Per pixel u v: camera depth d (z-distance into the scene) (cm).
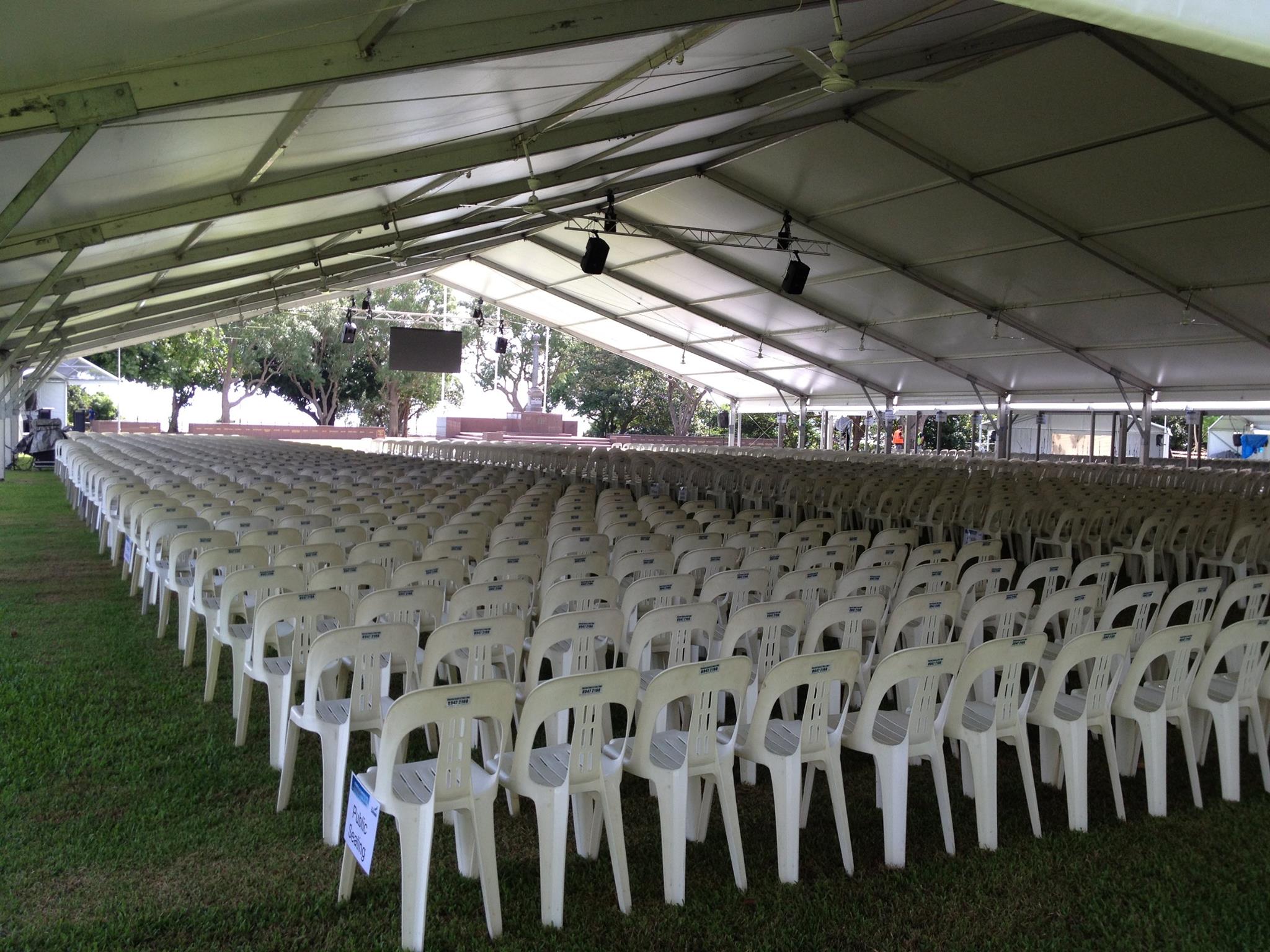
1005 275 1888
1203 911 315
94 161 588
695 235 2133
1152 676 502
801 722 350
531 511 781
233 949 280
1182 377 2148
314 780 407
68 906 302
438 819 378
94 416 3719
